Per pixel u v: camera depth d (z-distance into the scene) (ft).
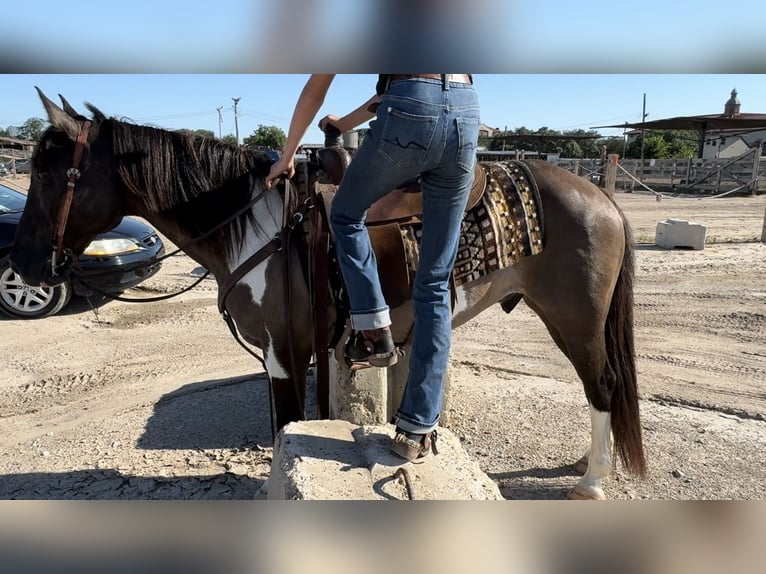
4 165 71.61
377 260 8.22
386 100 5.60
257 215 8.65
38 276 8.98
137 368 15.81
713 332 18.29
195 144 8.89
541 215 8.77
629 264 9.35
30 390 14.43
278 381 8.82
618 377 9.34
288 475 6.37
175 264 28.04
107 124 8.80
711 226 38.78
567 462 11.00
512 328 19.36
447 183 5.96
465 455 7.22
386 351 6.40
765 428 12.19
